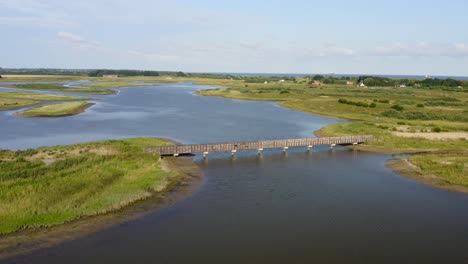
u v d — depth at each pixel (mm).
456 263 26656
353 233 31234
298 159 57969
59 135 72500
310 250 28266
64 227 30375
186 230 31188
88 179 39125
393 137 72500
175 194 39469
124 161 47375
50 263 25469
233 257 27078
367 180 46406
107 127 82562
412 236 30781
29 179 38562
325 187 43469
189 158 56812
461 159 55188
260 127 87500
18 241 27859
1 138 68625
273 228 31969
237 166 52812
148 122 90938
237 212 35312
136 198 36625
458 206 37500
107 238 29281
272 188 42844
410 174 48688
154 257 26797
